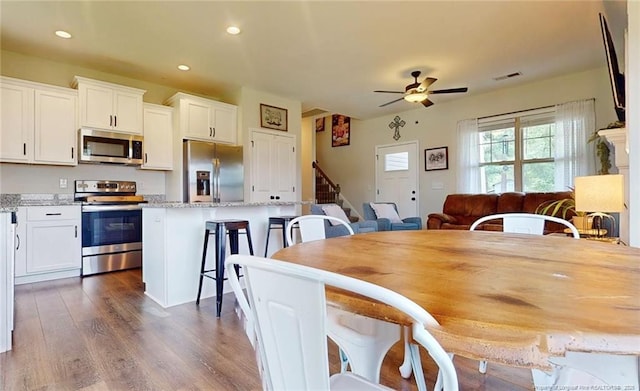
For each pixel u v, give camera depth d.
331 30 3.39
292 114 5.77
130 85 4.72
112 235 4.09
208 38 3.53
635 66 2.17
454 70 4.54
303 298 0.59
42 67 4.05
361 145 7.58
